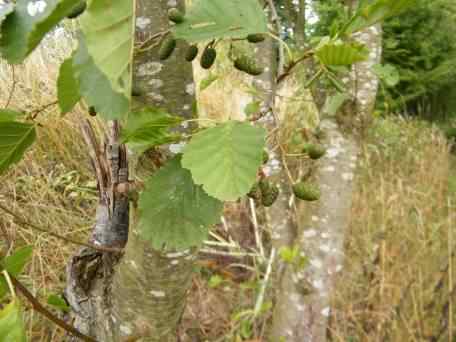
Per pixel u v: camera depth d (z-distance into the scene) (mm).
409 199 4008
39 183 2771
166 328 1293
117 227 1504
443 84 7344
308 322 2240
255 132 679
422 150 5535
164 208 819
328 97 2035
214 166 665
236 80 3896
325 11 4121
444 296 2924
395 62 7000
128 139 734
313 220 2197
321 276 2197
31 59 3152
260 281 3070
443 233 3715
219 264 3564
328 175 2127
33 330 2191
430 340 2629
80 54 577
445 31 6859
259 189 797
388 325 2695
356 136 2098
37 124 853
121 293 1255
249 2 782
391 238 3379
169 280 1159
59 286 2377
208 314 3008
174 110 983
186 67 978
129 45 503
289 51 796
